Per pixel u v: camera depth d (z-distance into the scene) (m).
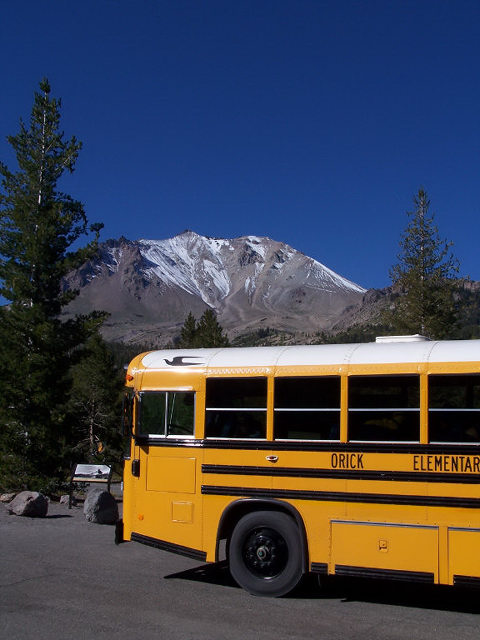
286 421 7.84
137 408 8.86
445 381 7.15
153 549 10.31
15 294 18.58
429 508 6.99
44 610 6.80
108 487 17.64
